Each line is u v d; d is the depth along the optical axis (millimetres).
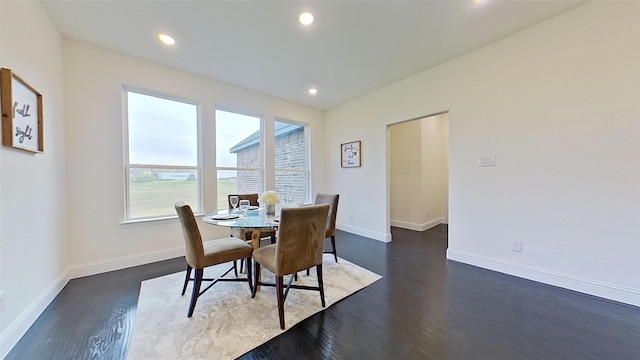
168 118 3168
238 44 2580
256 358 1394
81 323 1704
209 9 2037
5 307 1435
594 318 1739
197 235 1844
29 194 1737
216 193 3518
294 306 1953
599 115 2004
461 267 2762
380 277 2508
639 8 1828
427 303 1987
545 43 2258
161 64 3004
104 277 2502
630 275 1897
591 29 2020
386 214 3920
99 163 2625
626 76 1887
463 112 2861
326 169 5023
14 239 1542
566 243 2188
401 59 2938
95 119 2598
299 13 2096
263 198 2547
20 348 1458
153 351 1437
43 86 1986
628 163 1893
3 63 1492
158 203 3078
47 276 1982
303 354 1427
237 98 3730
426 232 4543
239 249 2084
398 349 1467
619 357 1374
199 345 1492
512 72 2469
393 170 5164
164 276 2535
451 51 2768
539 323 1697
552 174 2250
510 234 2523
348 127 4520
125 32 2359
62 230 2312
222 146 3686
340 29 2332
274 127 4219
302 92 4031
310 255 1871
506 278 2445
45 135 2016
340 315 1827
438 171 5242
